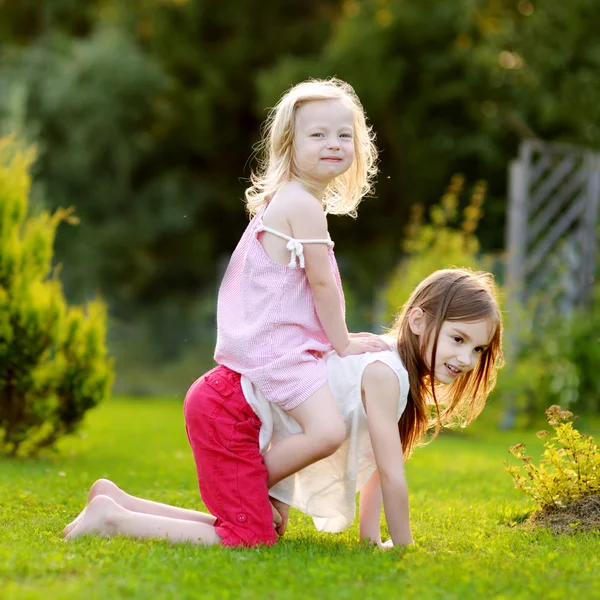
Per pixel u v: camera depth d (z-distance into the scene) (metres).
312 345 5.84
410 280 16.75
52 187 34.91
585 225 17.52
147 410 19.95
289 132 6.06
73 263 35.00
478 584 4.58
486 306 5.88
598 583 4.64
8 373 10.38
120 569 4.71
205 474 5.77
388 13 33.72
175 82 37.09
